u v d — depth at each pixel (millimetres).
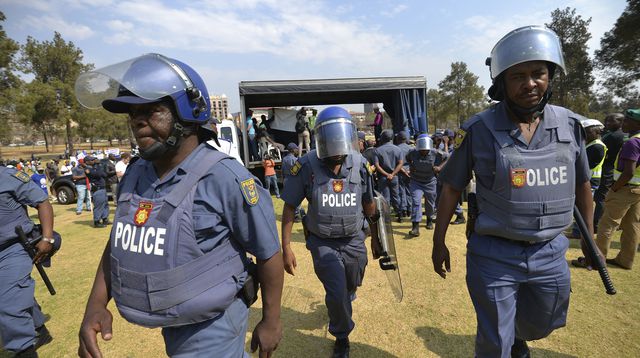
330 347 2717
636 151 3498
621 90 33375
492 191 1656
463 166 1779
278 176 10930
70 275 4633
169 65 1196
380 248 2674
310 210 2406
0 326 2367
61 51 47219
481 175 1693
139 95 1098
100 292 1403
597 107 47844
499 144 1607
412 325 2945
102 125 58094
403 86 9594
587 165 1768
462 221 6121
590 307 3096
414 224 5477
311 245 2479
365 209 2602
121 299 1240
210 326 1288
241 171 1276
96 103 1219
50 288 2836
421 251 4773
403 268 4195
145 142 1178
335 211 2287
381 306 3289
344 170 2340
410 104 9797
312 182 2373
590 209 1854
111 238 1292
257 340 1370
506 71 1593
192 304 1188
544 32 1568
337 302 2318
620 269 3900
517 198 1584
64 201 11016
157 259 1169
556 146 1607
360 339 2773
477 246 1764
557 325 1838
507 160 1584
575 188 1810
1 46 29375
